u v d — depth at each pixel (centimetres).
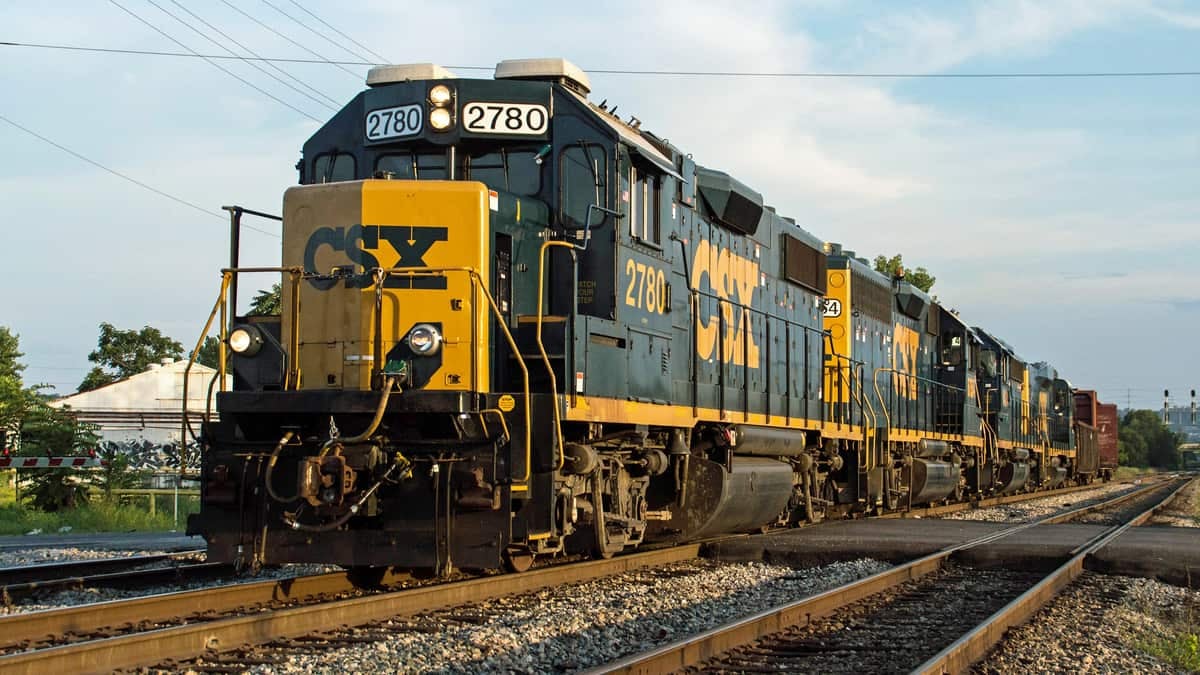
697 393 1232
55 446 2178
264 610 834
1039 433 3734
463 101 985
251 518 868
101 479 2219
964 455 2722
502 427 841
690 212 1255
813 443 1728
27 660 577
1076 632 806
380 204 907
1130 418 14912
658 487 1239
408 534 848
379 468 845
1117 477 7281
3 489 2764
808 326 1733
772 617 766
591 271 1002
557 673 645
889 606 920
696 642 657
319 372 902
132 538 1600
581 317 927
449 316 894
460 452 847
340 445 838
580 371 922
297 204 928
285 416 897
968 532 1543
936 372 2675
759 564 1198
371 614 786
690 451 1235
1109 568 1202
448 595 852
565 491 921
